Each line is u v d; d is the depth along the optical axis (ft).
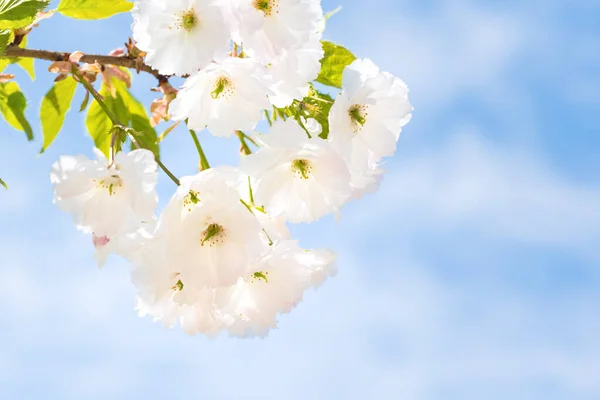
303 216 3.44
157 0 3.40
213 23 3.38
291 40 3.40
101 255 3.45
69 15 3.61
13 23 3.45
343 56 3.58
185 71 3.41
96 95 3.47
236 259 3.38
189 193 3.39
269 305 3.50
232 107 3.43
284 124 3.39
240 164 3.39
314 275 3.54
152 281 3.41
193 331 3.51
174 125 3.62
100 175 3.35
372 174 3.54
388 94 3.48
